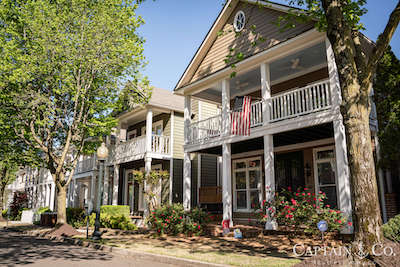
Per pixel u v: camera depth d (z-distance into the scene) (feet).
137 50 48.62
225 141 40.52
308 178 40.78
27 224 69.15
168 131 58.90
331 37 22.30
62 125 49.39
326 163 39.14
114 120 52.75
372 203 19.30
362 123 20.39
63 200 47.80
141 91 53.88
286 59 39.29
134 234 44.09
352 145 20.30
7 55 42.24
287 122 33.09
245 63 38.96
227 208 38.96
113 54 46.83
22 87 45.11
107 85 49.34
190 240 35.70
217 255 25.61
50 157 48.98
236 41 42.16
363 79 20.93
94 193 75.72
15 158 56.24
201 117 60.64
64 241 40.16
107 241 36.52
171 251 28.25
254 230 35.88
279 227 33.78
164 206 42.60
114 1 46.96
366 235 18.95
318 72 41.04
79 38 45.68
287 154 44.19
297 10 33.04
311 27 31.22
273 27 37.24
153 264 24.61
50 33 43.21
